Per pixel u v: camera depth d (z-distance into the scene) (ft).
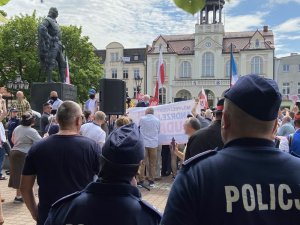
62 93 50.37
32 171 11.69
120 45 232.53
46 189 11.29
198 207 5.37
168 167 42.34
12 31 135.33
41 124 37.68
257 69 209.15
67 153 11.35
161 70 53.11
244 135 5.74
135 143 7.57
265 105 5.58
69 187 11.21
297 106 42.98
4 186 35.01
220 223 5.28
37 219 11.48
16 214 25.22
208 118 41.86
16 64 138.72
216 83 209.26
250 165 5.53
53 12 53.52
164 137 37.70
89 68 150.20
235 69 64.64
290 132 30.94
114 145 7.45
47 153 11.39
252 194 5.34
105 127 35.55
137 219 7.37
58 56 54.49
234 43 215.10
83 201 7.52
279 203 5.34
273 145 5.82
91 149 11.64
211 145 15.90
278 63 214.07
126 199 7.48
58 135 11.76
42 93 50.57
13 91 123.95
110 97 38.58
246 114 5.65
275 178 5.46
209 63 213.05
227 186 5.38
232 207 5.29
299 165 5.65
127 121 25.49
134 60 231.50
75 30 147.54
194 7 4.49
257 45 209.15
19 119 40.24
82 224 7.38
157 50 220.02
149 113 35.35
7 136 43.24
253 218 5.25
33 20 136.98
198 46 213.05
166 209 5.52
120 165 7.45
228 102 5.87
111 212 7.36
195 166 5.62
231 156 5.61
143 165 34.47
